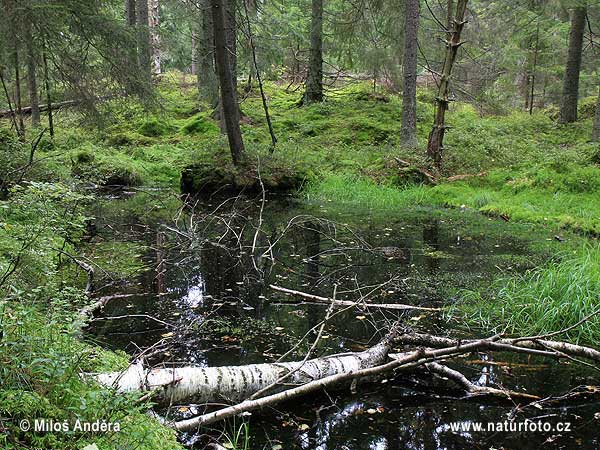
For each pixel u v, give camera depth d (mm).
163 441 2436
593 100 20828
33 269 3555
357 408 3533
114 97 10438
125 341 4547
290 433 3232
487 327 4906
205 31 16625
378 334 4770
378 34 19094
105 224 9523
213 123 18328
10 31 8523
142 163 14750
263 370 3557
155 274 6555
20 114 13453
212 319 5059
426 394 3740
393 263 7059
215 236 8781
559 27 19391
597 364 4230
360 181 12891
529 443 3168
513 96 25109
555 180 11148
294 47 21859
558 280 5371
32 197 4176
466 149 13617
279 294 5898
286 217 10297
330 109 19594
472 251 7633
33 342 2289
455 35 12383
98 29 9477
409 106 14891
